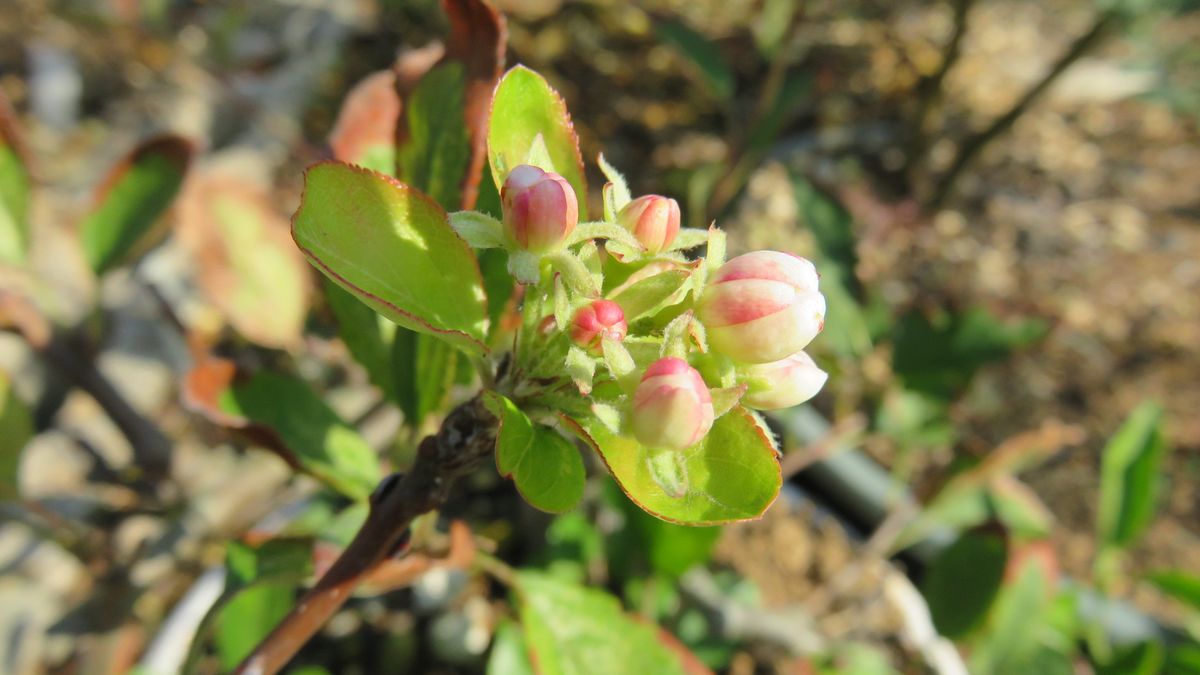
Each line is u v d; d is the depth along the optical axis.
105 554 0.26
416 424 0.17
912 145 0.51
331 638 0.33
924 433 0.31
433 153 0.16
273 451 0.18
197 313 0.40
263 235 0.25
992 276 0.48
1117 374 0.44
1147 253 0.49
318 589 0.13
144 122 0.47
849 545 0.37
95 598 0.30
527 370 0.12
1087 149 0.55
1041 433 0.28
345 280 0.12
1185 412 0.43
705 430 0.11
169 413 0.37
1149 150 0.55
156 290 0.26
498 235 0.12
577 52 0.58
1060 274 0.48
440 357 0.16
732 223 0.49
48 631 0.31
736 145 0.44
